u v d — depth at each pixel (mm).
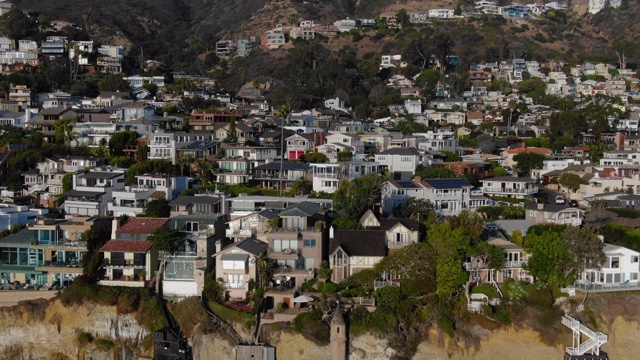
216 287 97562
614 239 108688
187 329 95875
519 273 99500
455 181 127000
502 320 93062
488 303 94062
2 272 104250
